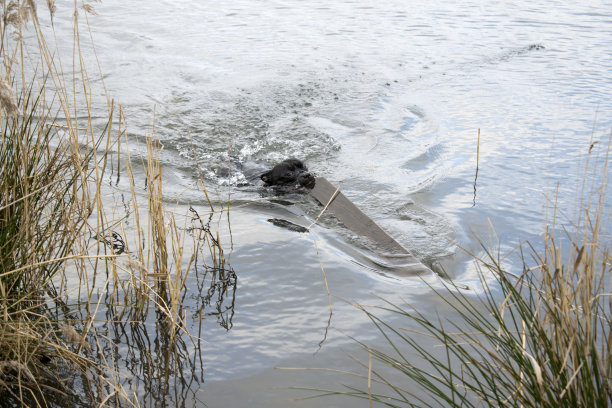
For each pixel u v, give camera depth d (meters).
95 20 15.16
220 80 11.52
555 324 3.24
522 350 3.28
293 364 4.02
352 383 3.83
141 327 4.45
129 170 4.82
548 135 8.59
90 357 4.07
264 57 12.95
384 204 6.73
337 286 5.02
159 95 10.58
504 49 13.54
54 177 4.76
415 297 4.81
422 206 6.63
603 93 10.43
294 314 4.61
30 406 3.60
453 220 6.22
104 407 3.59
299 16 16.38
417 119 9.66
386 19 16.19
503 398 3.54
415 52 13.43
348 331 4.38
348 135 9.16
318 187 7.18
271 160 8.34
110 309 4.62
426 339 4.26
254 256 5.52
